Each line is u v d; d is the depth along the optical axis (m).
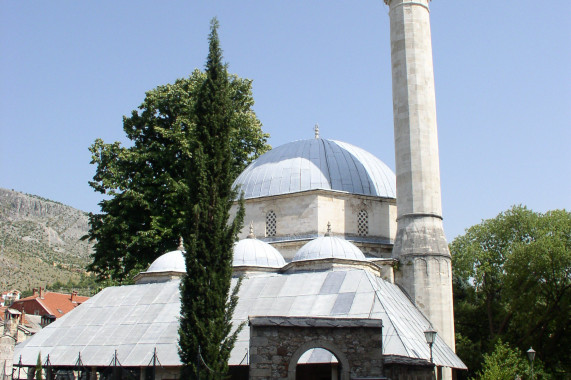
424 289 41.06
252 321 26.02
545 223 62.41
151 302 42.59
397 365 28.27
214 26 33.59
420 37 46.31
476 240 67.38
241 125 66.81
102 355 38.69
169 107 62.78
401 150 44.50
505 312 63.38
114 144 60.81
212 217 30.42
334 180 47.69
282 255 45.97
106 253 59.12
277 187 48.00
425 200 43.12
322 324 26.25
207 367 27.17
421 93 45.06
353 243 45.50
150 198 58.41
